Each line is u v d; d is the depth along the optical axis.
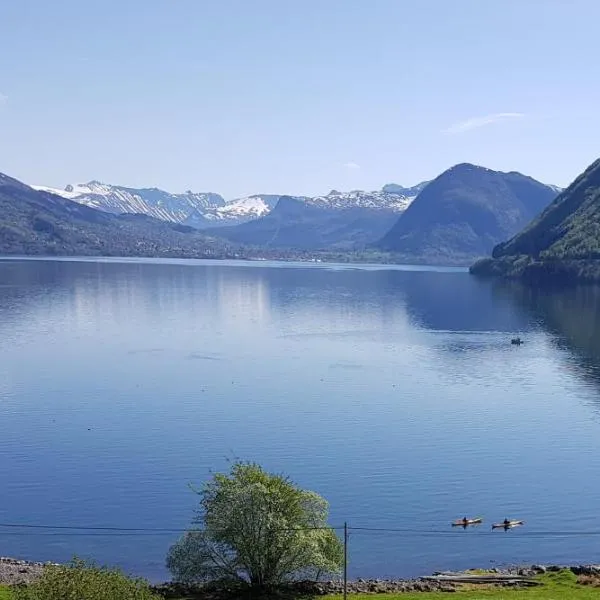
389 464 108.56
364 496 96.19
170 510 90.56
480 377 172.88
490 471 106.25
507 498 96.19
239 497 66.81
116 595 52.53
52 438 119.19
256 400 147.38
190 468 105.38
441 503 94.25
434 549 81.56
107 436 120.62
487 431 126.81
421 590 69.44
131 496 94.88
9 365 178.62
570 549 82.12
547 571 75.44
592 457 113.19
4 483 98.94
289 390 157.00
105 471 103.81
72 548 80.25
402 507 92.88
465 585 71.19
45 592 51.31
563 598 65.50
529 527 87.75
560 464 109.75
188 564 67.88
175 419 132.00
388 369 182.00
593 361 193.62
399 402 147.25
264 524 66.06
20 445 115.38
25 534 83.62
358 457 111.56
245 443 117.94
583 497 96.88
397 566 77.56
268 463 108.25
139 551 79.81
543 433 125.75
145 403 143.38
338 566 69.69
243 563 67.56
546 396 153.62
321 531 68.88
